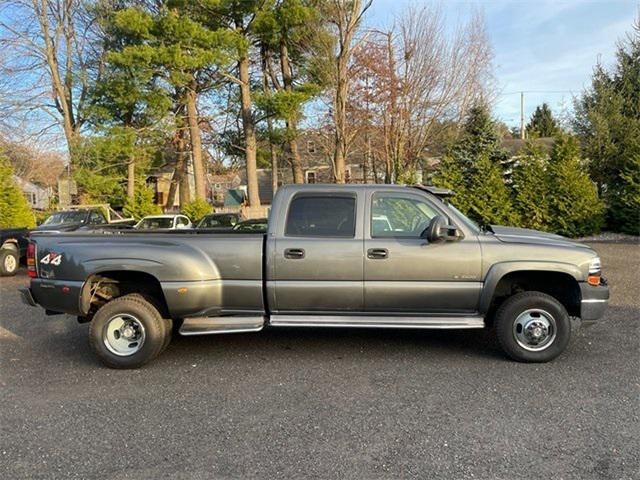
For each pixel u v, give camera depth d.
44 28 23.66
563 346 4.63
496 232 5.12
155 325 4.75
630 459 2.93
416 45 16.16
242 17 20.77
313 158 30.23
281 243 4.80
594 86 18.77
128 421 3.57
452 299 4.72
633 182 16.28
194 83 22.80
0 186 21.19
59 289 4.83
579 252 4.67
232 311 4.91
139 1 22.91
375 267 4.73
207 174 35.97
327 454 3.04
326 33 17.16
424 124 16.72
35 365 4.91
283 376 4.44
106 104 22.14
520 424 3.40
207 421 3.54
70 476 2.84
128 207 24.39
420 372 4.48
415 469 2.86
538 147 16.91
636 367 4.51
